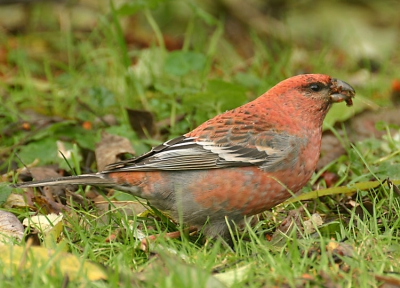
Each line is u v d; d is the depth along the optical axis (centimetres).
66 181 941
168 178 930
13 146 1205
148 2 1518
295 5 2061
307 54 1781
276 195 942
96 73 1534
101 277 757
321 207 1038
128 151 1175
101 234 927
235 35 1964
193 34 1923
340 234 920
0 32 1770
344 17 2002
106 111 1391
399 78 1596
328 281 746
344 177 1105
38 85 1490
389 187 999
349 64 1770
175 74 1398
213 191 921
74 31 1869
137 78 1477
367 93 1530
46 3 1923
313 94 984
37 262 755
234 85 1259
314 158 977
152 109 1377
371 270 790
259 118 959
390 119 1303
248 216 962
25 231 891
